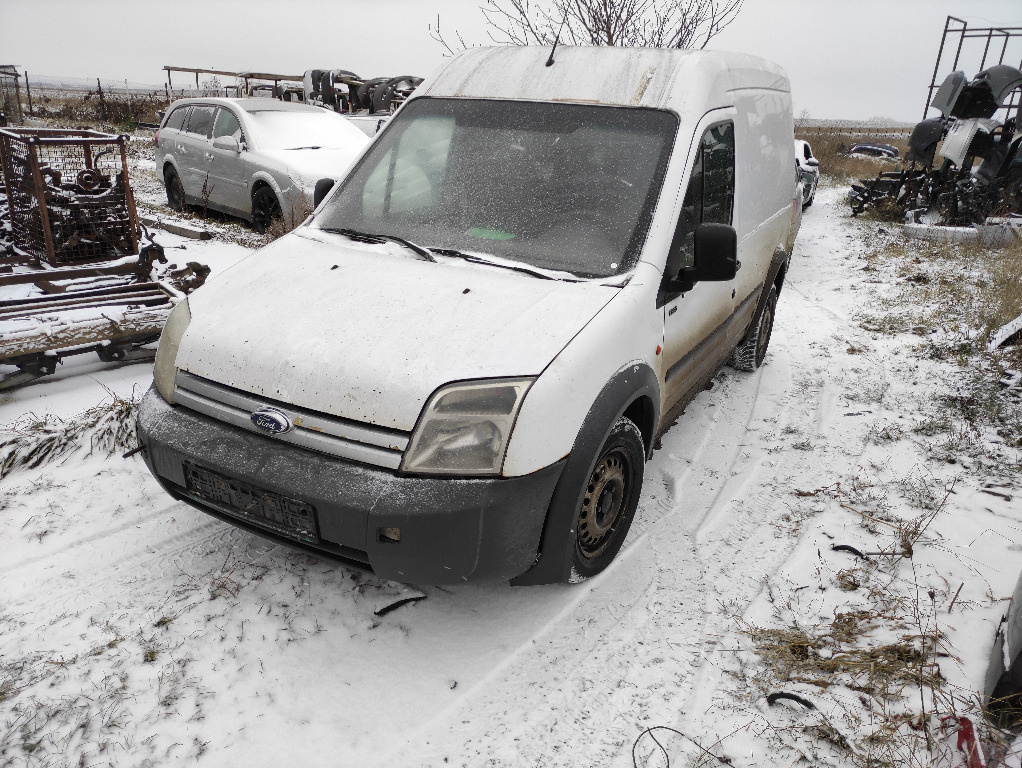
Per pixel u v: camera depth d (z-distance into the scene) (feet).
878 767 7.14
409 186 11.08
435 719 7.63
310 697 7.82
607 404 8.46
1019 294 22.52
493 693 8.01
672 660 8.57
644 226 9.80
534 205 10.24
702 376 13.20
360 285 9.19
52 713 7.41
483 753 7.26
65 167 18.67
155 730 7.32
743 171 13.12
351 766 7.04
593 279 9.35
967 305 23.16
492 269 9.50
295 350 8.09
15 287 16.31
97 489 11.32
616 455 9.55
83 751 7.06
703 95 10.98
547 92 11.25
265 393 8.04
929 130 44.34
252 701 7.72
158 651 8.29
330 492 7.43
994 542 10.86
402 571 7.63
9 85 53.36
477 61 12.19
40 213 16.97
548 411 7.73
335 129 32.68
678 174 10.15
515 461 7.55
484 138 11.03
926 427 14.76
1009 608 8.16
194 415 8.55
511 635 8.89
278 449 7.88
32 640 8.35
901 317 22.98
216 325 8.80
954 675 8.22
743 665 8.50
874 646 8.75
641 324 9.31
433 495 7.34
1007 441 14.12
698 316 11.74
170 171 35.35
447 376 7.57
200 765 6.98
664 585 9.93
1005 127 39.50
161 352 9.20
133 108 76.95
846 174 77.92
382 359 7.81
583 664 8.47
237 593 9.29
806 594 9.74
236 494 8.04
